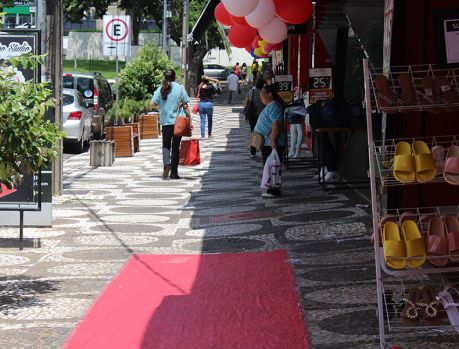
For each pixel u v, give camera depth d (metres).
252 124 19.11
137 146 22.86
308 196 13.24
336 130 13.64
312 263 8.57
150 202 13.49
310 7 11.89
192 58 47.78
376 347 5.84
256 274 8.22
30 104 7.36
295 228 10.53
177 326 6.55
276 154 13.21
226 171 17.78
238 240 10.02
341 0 11.29
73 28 76.44
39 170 8.54
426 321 5.64
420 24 7.15
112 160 19.41
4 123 7.04
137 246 9.85
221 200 13.46
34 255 9.33
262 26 11.86
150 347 6.04
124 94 29.62
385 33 7.29
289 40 19.77
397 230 5.66
